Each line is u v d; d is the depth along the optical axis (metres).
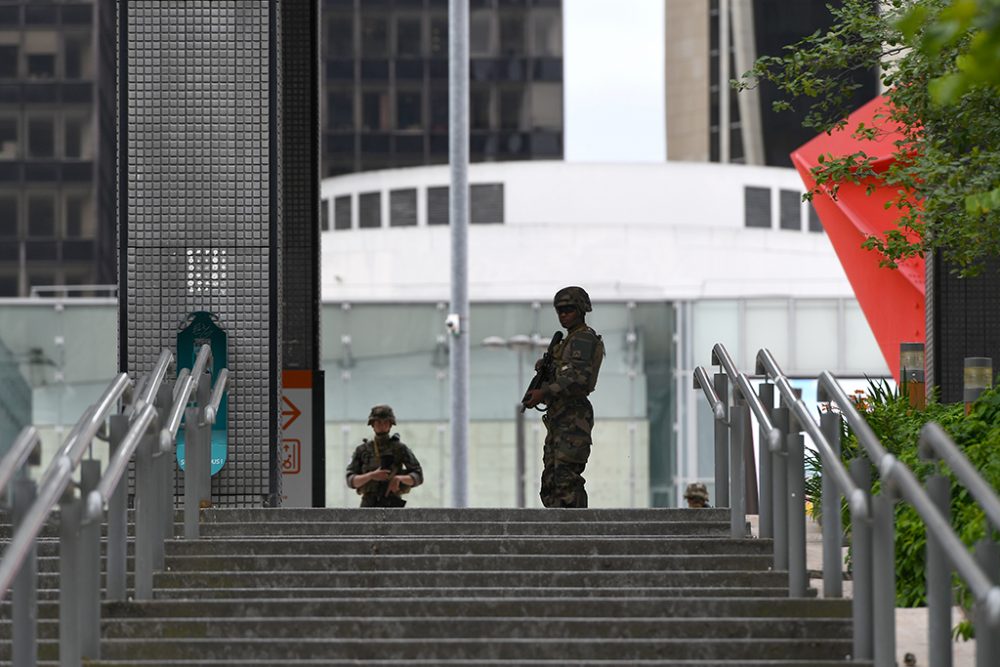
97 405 18.72
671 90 198.88
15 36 157.12
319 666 18.06
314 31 39.97
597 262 110.75
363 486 34.38
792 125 190.00
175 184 28.44
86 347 86.56
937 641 16.39
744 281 106.56
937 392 33.47
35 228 157.38
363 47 172.50
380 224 128.38
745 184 124.38
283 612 20.12
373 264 113.12
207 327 28.27
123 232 28.38
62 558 17.09
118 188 28.39
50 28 157.12
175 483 27.64
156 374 21.75
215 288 28.34
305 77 39.91
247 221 28.44
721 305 90.00
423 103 172.75
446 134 172.75
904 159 25.73
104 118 157.25
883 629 17.28
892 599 17.30
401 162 172.50
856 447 27.58
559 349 27.84
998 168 23.89
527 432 91.38
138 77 28.48
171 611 20.05
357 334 89.81
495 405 90.94
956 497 21.97
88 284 157.25
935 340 34.72
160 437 20.55
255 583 21.52
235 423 28.23
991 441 22.55
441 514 24.83
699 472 89.69
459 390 60.34
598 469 89.94
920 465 23.77
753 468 41.84
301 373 37.78
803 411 19.67
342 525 24.16
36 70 157.62
